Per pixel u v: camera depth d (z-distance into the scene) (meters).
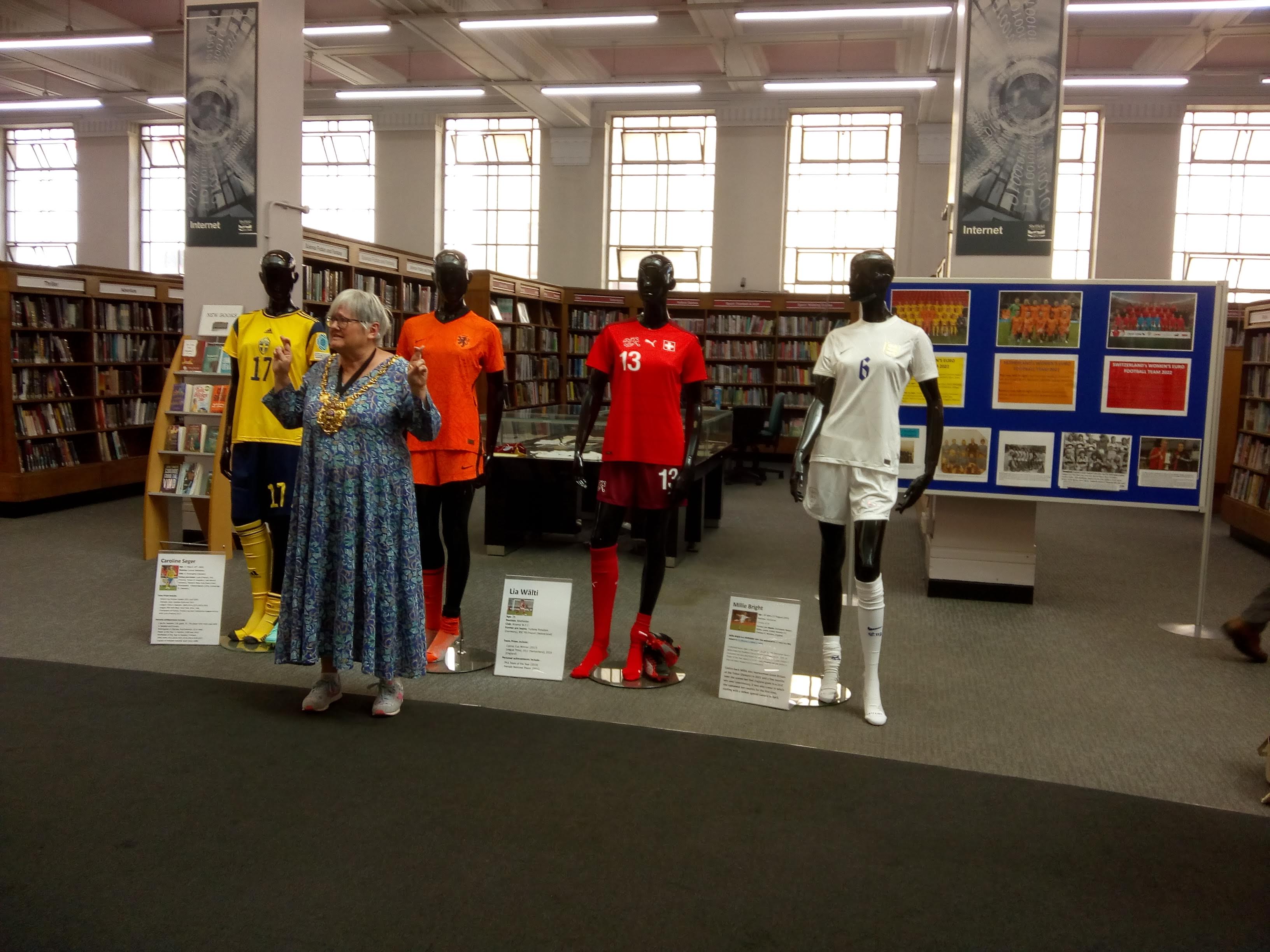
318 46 12.59
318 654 3.15
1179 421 4.75
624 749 3.06
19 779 2.70
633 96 14.25
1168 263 13.20
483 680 3.74
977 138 5.43
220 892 2.14
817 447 3.56
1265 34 11.27
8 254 16.55
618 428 3.77
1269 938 2.07
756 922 2.09
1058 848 2.47
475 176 15.26
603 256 14.78
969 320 4.98
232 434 4.11
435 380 3.77
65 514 7.46
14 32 11.97
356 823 2.49
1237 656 4.40
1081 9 8.88
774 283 14.28
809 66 13.38
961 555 5.43
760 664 3.57
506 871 2.27
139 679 3.62
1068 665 4.21
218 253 6.43
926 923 2.10
